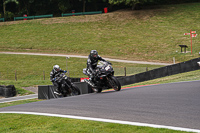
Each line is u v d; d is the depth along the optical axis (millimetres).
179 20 170250
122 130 12273
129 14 189750
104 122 13789
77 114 16297
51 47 141375
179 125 12719
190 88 25234
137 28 163875
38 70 102125
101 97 23859
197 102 17828
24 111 19109
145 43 138750
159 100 19594
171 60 110875
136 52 126750
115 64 105875
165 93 23141
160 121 13578
